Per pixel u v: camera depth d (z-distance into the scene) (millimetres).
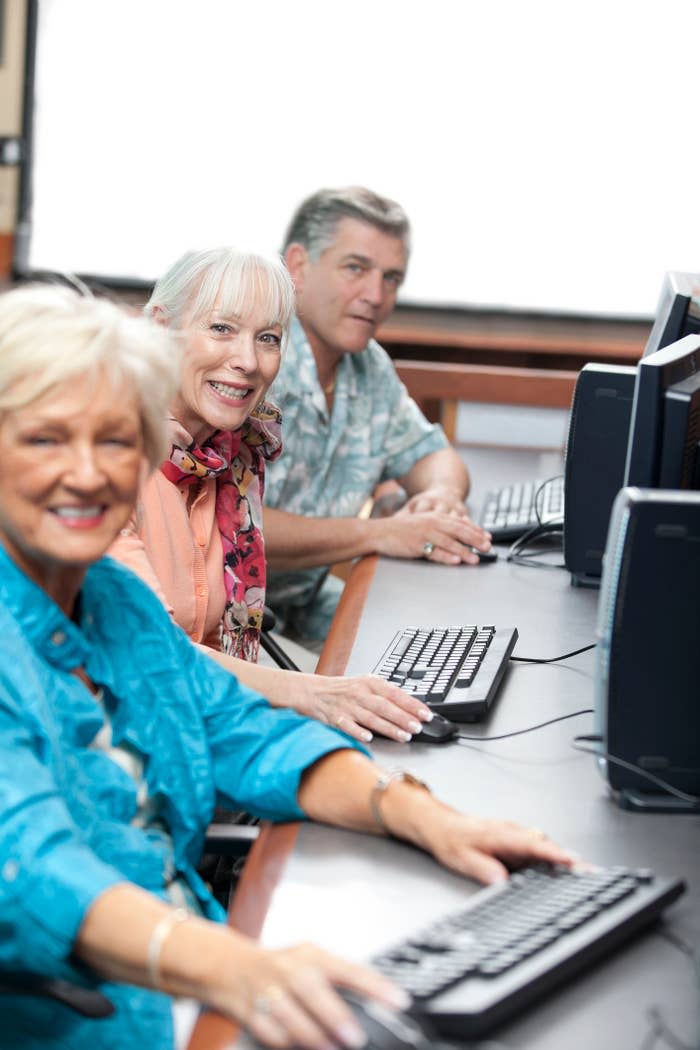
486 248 4348
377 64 4281
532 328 4379
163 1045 1271
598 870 1226
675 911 1211
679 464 1745
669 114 4219
